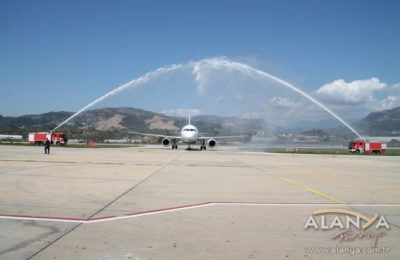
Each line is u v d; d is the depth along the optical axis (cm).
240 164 3634
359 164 4012
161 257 796
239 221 1147
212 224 1102
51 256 791
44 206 1324
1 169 2594
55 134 7981
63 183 1942
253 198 1595
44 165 2969
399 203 1522
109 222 1108
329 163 4078
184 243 901
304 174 2730
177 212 1273
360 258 813
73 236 945
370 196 1700
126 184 1970
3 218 1132
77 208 1305
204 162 3772
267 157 5081
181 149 7569
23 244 872
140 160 3856
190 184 2027
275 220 1166
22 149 5825
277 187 1972
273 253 835
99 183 1983
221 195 1664
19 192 1619
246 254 824
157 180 2172
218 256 808
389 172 3033
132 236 956
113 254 811
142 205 1387
